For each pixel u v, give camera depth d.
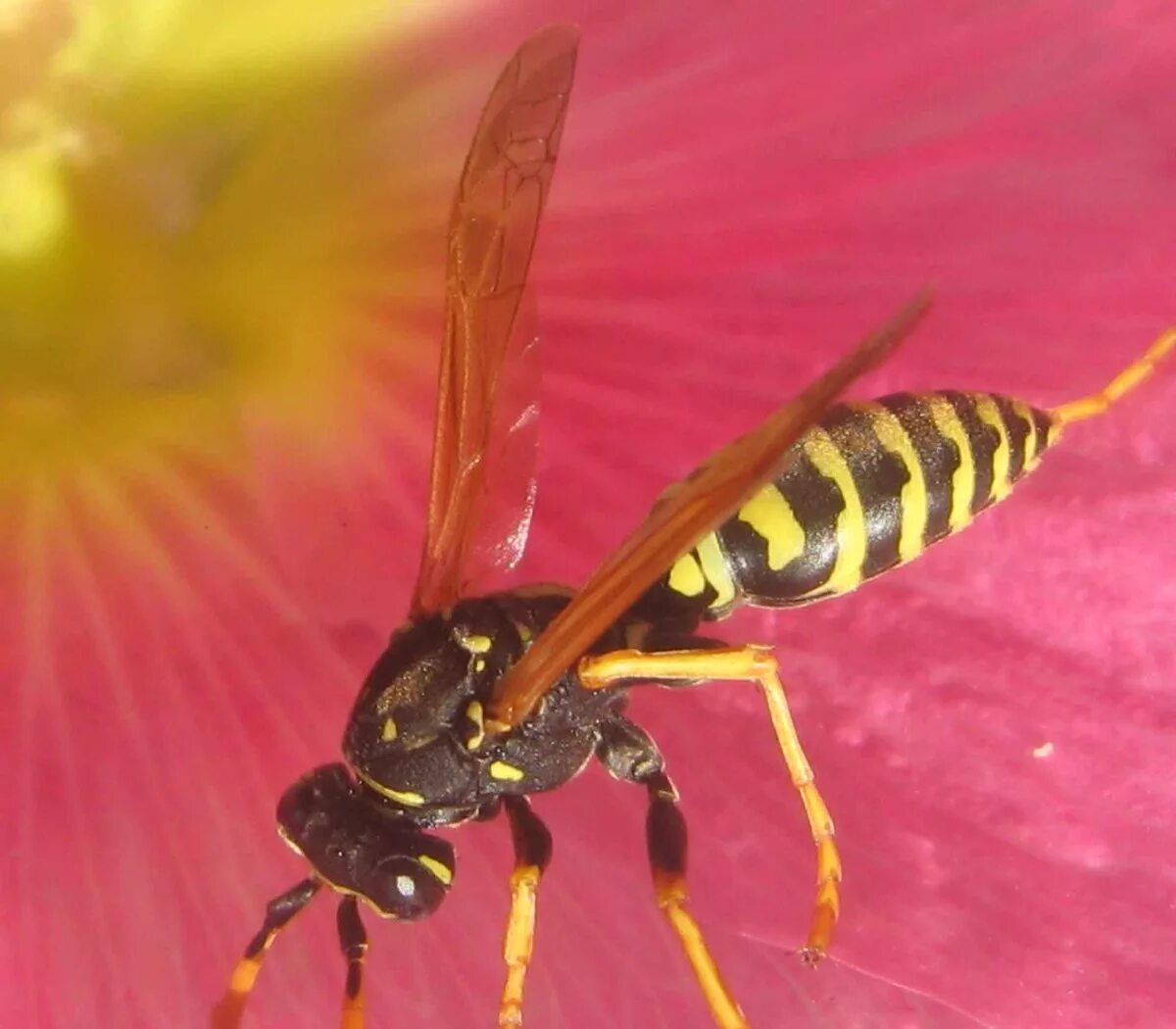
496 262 0.07
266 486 0.08
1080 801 0.08
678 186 0.08
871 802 0.08
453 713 0.07
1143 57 0.07
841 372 0.06
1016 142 0.08
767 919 0.08
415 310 0.08
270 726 0.08
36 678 0.08
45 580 0.08
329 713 0.08
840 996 0.08
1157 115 0.08
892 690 0.08
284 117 0.08
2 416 0.08
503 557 0.07
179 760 0.08
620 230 0.08
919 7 0.08
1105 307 0.08
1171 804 0.08
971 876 0.08
